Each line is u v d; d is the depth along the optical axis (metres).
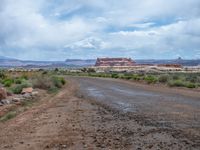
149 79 53.28
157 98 27.34
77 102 24.91
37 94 29.72
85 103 24.17
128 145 10.45
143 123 14.91
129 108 20.89
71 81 62.84
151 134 12.28
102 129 13.36
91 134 12.30
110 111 19.44
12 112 18.98
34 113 18.56
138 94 31.91
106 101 25.62
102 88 41.94
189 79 50.97
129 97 28.78
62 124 14.66
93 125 14.38
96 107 21.62
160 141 11.05
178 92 33.25
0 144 10.88
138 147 10.17
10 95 27.31
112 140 11.21
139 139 11.38
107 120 15.87
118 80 68.00
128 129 13.34
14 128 13.78
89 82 58.84
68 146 10.38
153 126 14.06
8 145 10.66
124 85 48.41
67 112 19.00
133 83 53.94
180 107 20.89
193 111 18.91
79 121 15.55
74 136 11.94
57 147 10.27
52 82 42.12
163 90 36.50
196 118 16.27
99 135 12.10
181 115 17.36
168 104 22.70
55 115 17.70
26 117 16.98
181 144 10.56
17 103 22.53
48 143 10.83
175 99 26.25
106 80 68.31
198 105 21.89
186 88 38.50
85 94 32.59
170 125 14.29
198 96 28.55
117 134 12.28
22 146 10.48
